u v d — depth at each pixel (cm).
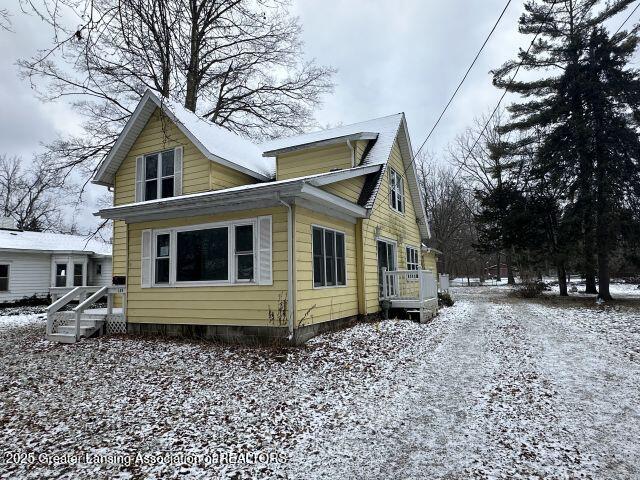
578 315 1305
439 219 4034
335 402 515
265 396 534
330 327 963
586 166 1716
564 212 1850
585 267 1906
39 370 692
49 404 518
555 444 391
